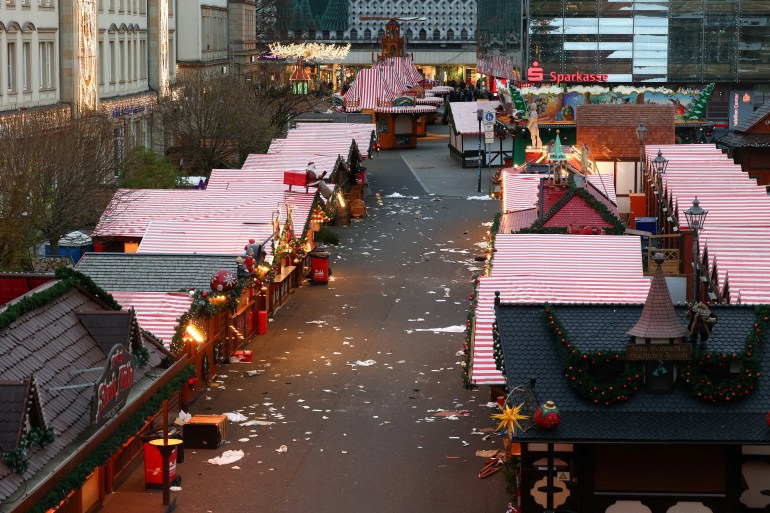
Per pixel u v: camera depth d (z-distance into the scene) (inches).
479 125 3705.7
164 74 4079.7
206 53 4975.4
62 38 3053.6
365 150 3230.8
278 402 1534.2
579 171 2417.6
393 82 4859.7
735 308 1091.3
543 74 4060.0
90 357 1091.9
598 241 1688.0
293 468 1301.7
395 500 1216.8
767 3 4099.4
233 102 3393.2
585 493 1027.3
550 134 3814.0
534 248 1676.9
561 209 1882.4
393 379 1637.6
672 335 1025.5
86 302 1173.7
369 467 1306.6
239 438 1392.7
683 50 4094.5
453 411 1494.8
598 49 4065.0
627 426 1005.2
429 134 5251.0
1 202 1940.2
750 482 1035.3
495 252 1664.6
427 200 3344.0
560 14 4030.5
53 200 2046.0
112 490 1221.1
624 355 1032.2
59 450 946.1
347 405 1521.9
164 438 1193.4
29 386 917.2
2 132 2086.6
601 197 2084.2
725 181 2162.9
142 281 1621.6
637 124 3058.6
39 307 1088.2
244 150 3380.9
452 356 1756.9
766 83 4138.8
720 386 1027.3
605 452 1026.1
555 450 1052.5
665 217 2164.1
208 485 1250.6
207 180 2819.9
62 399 1001.5
